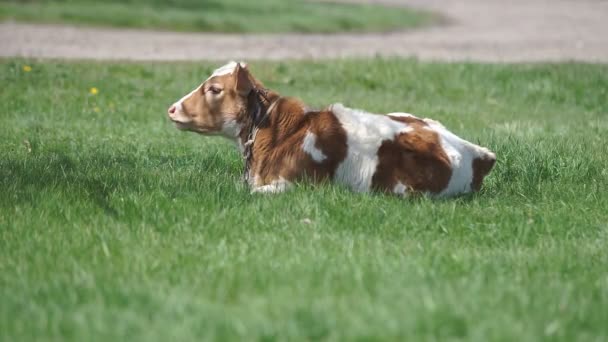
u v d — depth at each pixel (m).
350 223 10.94
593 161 14.70
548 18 50.62
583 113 23.06
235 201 11.65
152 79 24.72
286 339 7.18
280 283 8.62
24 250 9.69
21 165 13.57
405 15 49.50
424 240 10.52
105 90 22.50
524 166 14.07
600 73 27.03
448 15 52.09
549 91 25.22
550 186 13.34
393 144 11.82
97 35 34.88
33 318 7.67
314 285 8.55
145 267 9.08
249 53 32.19
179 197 11.88
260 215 11.06
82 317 7.56
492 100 24.41
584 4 61.09
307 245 10.05
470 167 12.32
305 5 50.31
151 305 7.90
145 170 13.75
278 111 12.14
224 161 14.41
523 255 10.00
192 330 7.29
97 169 13.73
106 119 19.20
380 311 7.59
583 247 10.43
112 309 7.85
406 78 26.41
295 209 11.25
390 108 21.77
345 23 43.97
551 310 7.88
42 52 29.59
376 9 51.62
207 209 11.36
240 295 8.30
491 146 15.45
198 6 44.72
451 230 10.85
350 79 26.05
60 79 23.31
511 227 11.08
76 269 8.98
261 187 12.11
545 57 33.31
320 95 23.59
